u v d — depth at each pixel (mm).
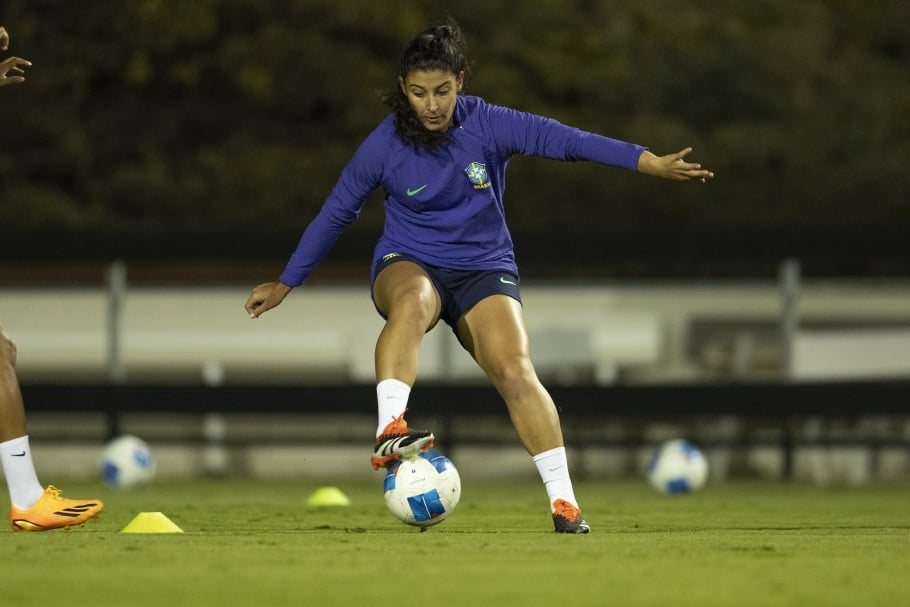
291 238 41094
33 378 46594
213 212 71875
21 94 74250
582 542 15188
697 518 23016
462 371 44312
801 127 80812
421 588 10664
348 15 79625
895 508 27188
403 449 15047
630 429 46250
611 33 86250
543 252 40469
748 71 84000
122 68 77312
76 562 12633
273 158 74250
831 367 45281
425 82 15430
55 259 40844
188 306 46875
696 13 90125
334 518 22094
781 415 38188
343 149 75000
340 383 39031
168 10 77500
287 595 10250
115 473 35625
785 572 11867
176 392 39344
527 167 74312
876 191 75500
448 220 16172
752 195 75125
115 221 71000
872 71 89438
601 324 46562
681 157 15414
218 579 11234
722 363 46344
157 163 74125
